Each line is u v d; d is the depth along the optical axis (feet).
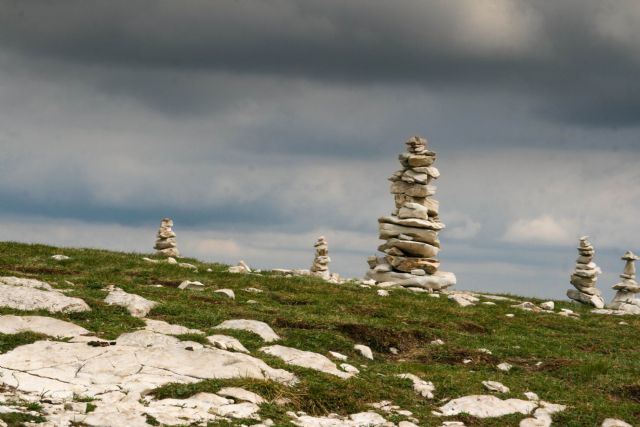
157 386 93.86
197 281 178.09
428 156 236.02
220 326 128.88
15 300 126.82
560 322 184.85
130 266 190.19
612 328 184.55
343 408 97.76
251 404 91.35
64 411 83.51
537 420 99.81
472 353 134.51
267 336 125.80
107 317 126.31
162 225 276.62
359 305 170.09
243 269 218.38
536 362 135.03
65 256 194.70
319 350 123.85
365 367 118.62
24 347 102.53
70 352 101.96
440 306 183.93
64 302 128.57
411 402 103.81
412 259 229.86
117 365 99.30
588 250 250.16
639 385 119.75
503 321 176.65
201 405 89.40
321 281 204.03
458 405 102.83
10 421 77.00
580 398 113.09
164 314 135.74
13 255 191.11
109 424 79.92
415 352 135.74
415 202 234.79
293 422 88.69
